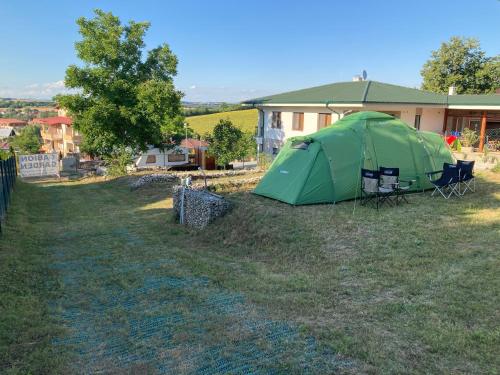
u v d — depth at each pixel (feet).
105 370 12.66
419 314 15.72
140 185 58.90
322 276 20.95
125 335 15.05
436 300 16.90
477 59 117.60
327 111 73.05
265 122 86.12
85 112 87.15
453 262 21.30
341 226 28.35
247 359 13.08
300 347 13.71
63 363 13.05
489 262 20.74
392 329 14.70
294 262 24.00
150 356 13.47
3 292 19.43
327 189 34.76
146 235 32.94
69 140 190.90
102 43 89.04
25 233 33.19
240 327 15.38
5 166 45.27
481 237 24.93
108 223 38.45
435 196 37.14
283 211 32.37
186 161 137.49
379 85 79.25
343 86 80.79
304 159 35.83
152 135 92.68
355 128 37.35
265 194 37.76
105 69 89.92
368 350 13.28
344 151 35.73
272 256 25.61
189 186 39.50
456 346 13.29
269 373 12.26
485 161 54.60
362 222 29.07
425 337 13.93
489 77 115.24
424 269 20.62
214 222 32.73
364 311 16.34
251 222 30.71
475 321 14.98
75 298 19.17
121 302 18.56
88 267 24.25
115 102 89.45
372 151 36.86
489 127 79.46
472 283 18.31
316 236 26.86
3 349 13.88
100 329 15.65
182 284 20.76
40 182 86.74
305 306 17.17
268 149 85.81
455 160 43.73
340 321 15.57
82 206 50.80
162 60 97.25
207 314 16.72
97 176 91.04
